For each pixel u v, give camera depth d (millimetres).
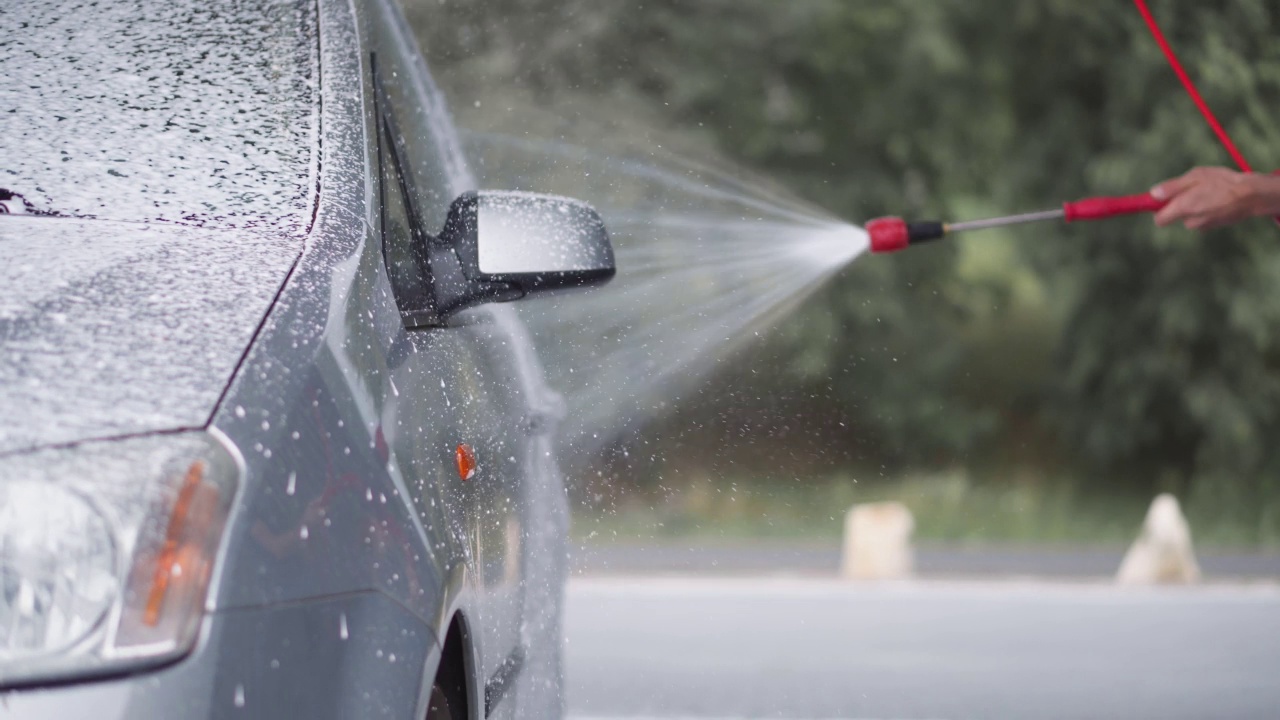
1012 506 19781
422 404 3162
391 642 2627
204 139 3428
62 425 2385
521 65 16875
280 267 2936
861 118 21750
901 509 13805
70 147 3340
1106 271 20250
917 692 8172
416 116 4746
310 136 3504
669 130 19312
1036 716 7652
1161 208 5199
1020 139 21109
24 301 2625
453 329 3801
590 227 3691
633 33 20000
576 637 9922
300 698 2393
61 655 2221
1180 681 8570
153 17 3799
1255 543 17859
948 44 20734
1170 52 5742
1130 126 20359
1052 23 20406
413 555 2787
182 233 3059
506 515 3852
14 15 3752
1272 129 13250
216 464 2404
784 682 8414
